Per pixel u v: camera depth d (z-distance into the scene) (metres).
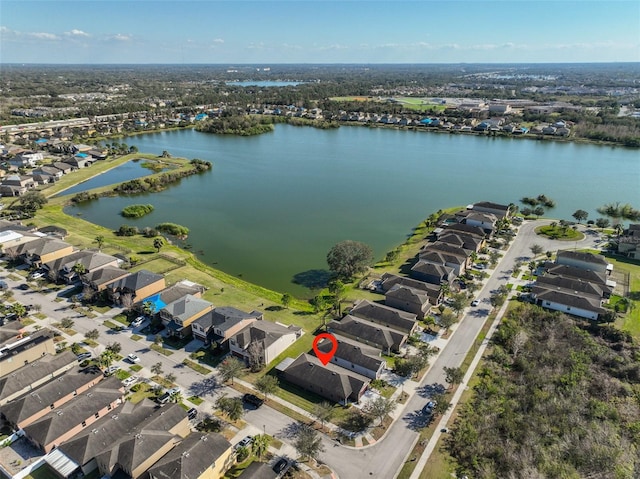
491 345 93.12
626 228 161.62
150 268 126.94
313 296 115.75
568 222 163.50
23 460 64.69
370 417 73.38
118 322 100.88
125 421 67.62
